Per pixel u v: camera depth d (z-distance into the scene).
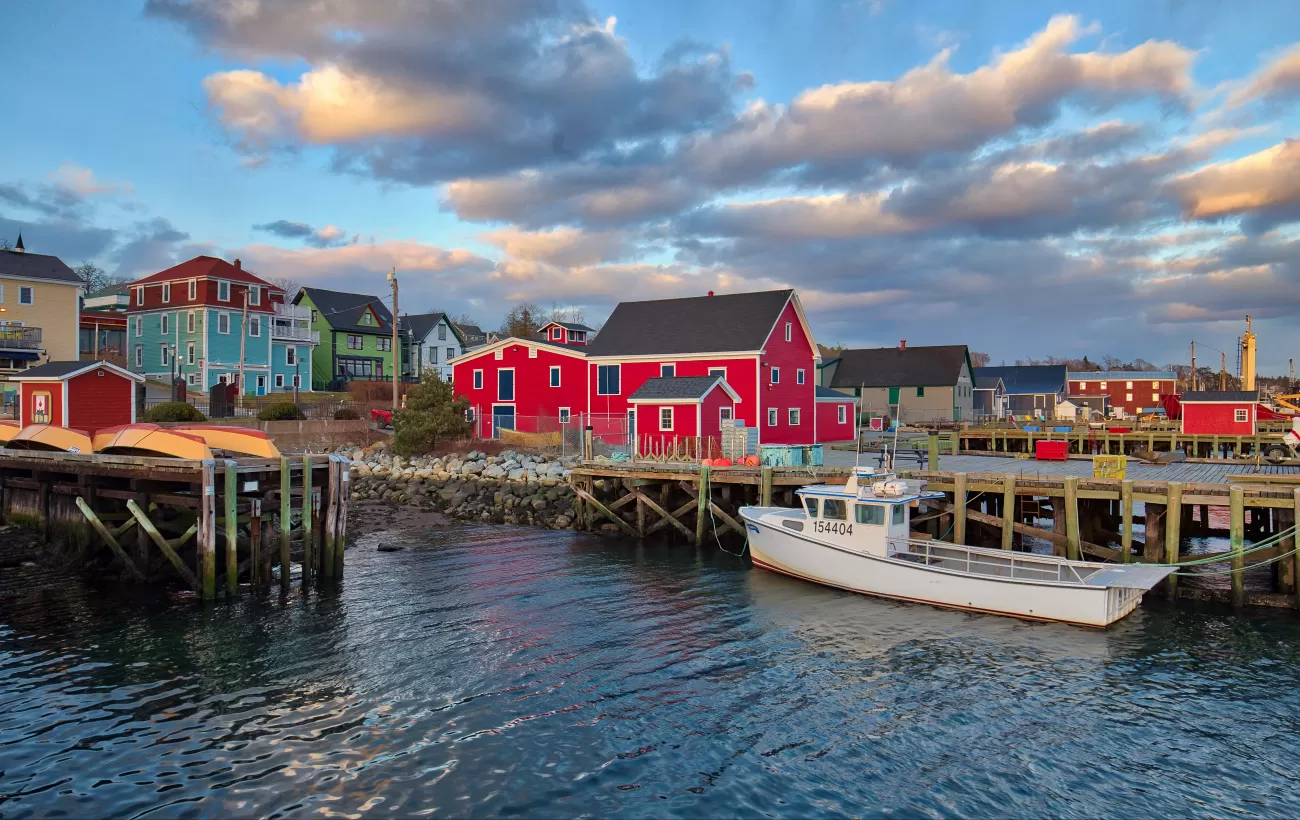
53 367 33.81
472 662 14.22
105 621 16.44
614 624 16.58
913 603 18.08
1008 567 17.73
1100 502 22.22
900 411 68.94
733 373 41.44
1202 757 10.80
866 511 18.98
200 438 21.14
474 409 47.94
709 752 10.84
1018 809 9.52
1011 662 14.33
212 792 9.68
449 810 9.32
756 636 15.81
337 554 19.98
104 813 9.20
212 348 58.62
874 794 9.80
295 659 14.29
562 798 9.62
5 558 21.78
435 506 32.47
